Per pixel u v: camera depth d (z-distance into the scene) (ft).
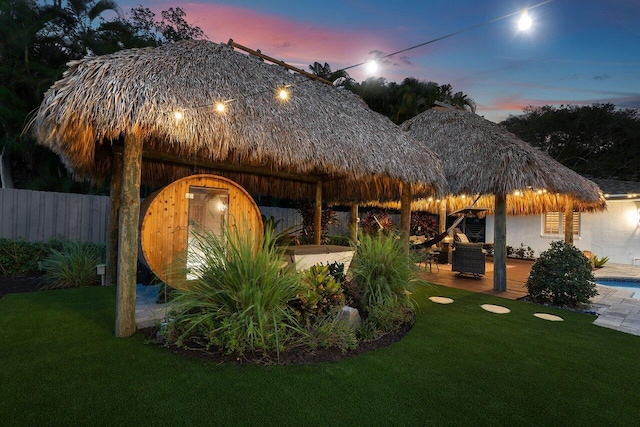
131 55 15.34
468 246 33.06
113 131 13.39
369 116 26.30
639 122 81.51
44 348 12.50
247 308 12.25
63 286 22.97
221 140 16.08
